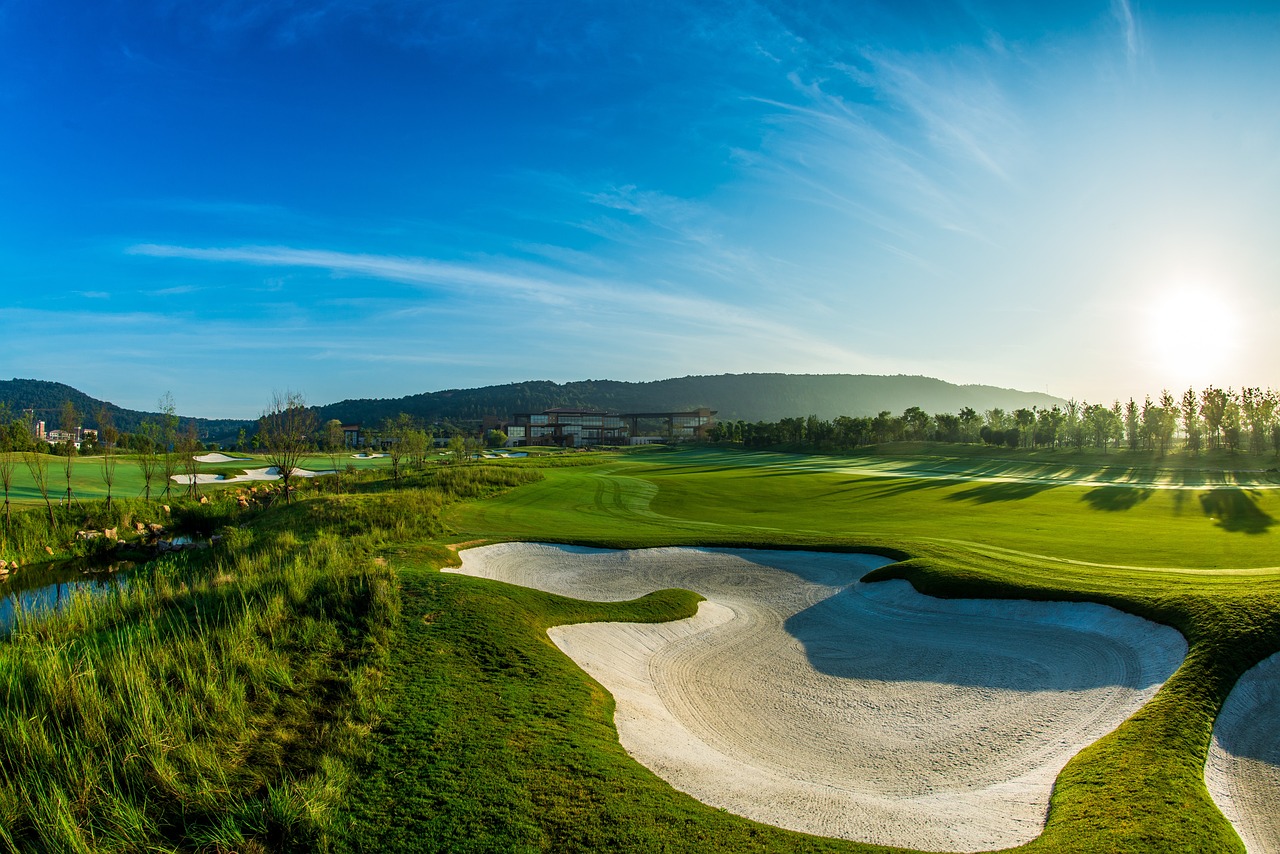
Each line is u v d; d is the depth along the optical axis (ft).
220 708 37.04
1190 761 33.83
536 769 32.48
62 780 29.89
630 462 321.73
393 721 37.22
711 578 79.25
